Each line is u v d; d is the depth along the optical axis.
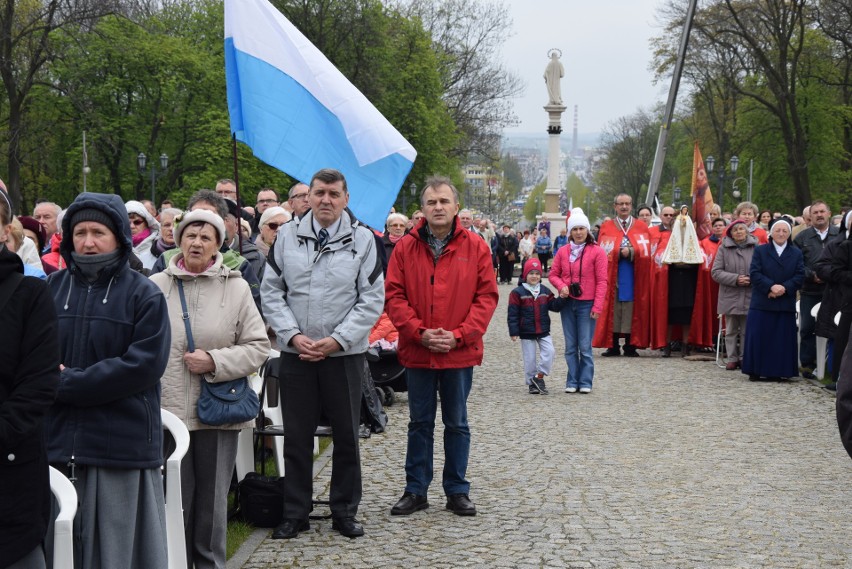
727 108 46.12
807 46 41.22
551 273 12.06
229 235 6.97
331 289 6.03
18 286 3.46
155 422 4.21
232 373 5.14
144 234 8.47
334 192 6.08
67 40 39.41
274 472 7.58
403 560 5.55
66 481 3.79
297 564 5.48
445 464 6.66
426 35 45.50
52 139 41.38
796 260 12.72
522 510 6.62
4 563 3.32
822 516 6.50
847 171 44.22
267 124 7.45
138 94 43.31
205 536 5.18
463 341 6.49
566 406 10.91
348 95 7.61
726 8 37.53
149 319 4.18
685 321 15.48
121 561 4.08
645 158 79.94
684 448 8.63
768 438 9.09
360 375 6.16
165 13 47.47
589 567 5.42
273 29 7.51
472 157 53.31
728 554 5.67
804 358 13.57
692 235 15.22
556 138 48.53
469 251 6.64
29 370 3.40
